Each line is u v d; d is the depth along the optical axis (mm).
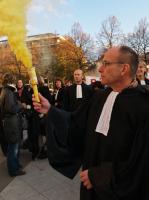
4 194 4129
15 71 26219
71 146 2086
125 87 1923
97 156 1918
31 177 4812
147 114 1747
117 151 1779
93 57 36406
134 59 1910
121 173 1718
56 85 7492
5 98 4734
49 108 2012
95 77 11617
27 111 5801
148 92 1799
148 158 1696
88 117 2072
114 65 1887
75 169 2115
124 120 1799
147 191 1714
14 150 4891
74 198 3939
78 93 5680
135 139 1733
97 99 2061
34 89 1853
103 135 1867
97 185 1754
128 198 1711
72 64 36781
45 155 5945
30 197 4008
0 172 5121
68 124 2062
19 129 4992
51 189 4270
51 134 2004
